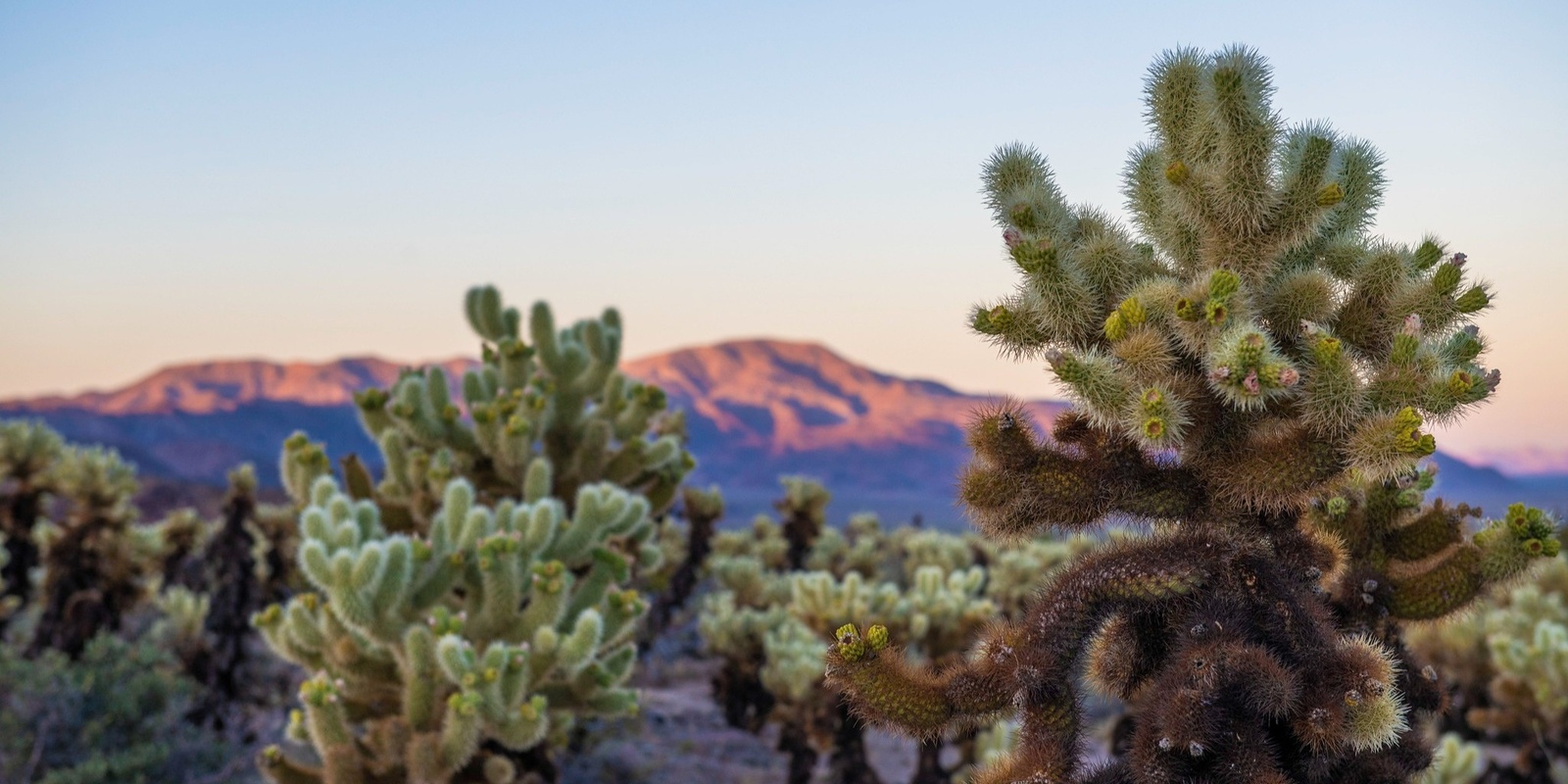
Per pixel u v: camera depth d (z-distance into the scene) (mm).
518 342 9375
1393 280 2254
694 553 16266
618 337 9742
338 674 6727
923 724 2152
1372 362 2277
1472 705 10539
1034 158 2479
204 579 15422
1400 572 2539
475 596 6871
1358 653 2082
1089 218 2516
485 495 9188
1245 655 2006
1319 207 2154
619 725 13398
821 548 20328
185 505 51281
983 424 2320
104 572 14953
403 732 6430
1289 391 1986
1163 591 2154
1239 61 2133
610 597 7164
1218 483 2211
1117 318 2145
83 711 10742
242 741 11469
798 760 10188
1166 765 2021
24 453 14586
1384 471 1993
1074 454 2361
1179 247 2393
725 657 13609
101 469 15062
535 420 8992
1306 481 2072
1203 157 2215
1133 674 2398
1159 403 2010
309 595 6680
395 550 6332
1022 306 2342
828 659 2195
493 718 6223
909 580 17516
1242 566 2217
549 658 6625
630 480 9734
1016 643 2188
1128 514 2340
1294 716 2029
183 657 12086
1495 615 10484
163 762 10305
